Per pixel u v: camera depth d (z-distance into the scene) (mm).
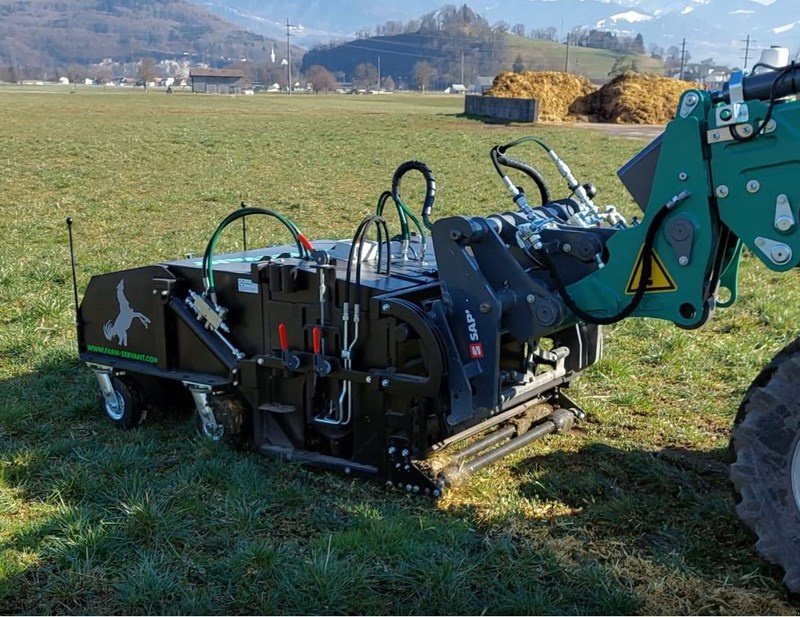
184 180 23000
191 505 5328
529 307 5301
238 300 6148
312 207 18891
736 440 4562
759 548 4500
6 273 11352
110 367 6664
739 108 4457
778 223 4449
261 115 50219
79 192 20844
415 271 6109
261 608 4410
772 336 9250
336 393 5824
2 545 4941
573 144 33219
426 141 33781
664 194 4754
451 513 5348
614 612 4375
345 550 4859
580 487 5672
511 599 4434
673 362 8328
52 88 151500
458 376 5379
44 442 6457
